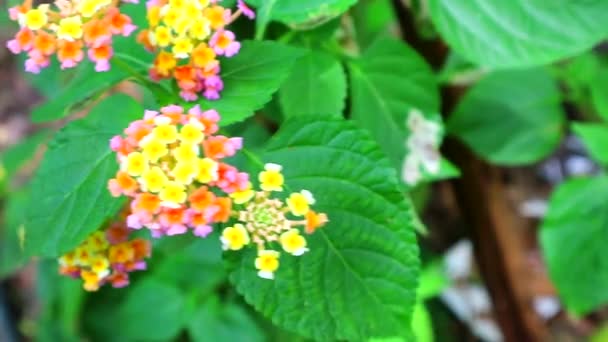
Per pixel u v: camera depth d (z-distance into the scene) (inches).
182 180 13.5
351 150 14.7
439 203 29.5
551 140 21.1
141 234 16.4
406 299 14.7
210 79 14.4
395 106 17.3
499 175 26.4
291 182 14.8
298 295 14.5
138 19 15.5
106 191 14.4
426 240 28.8
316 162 14.8
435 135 17.3
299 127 14.9
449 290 28.1
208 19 14.2
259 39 15.3
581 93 21.8
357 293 14.7
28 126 35.9
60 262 14.9
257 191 14.4
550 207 20.5
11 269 27.1
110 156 14.6
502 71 21.0
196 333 23.1
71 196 14.6
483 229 22.6
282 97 16.5
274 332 22.7
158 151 13.6
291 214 14.6
